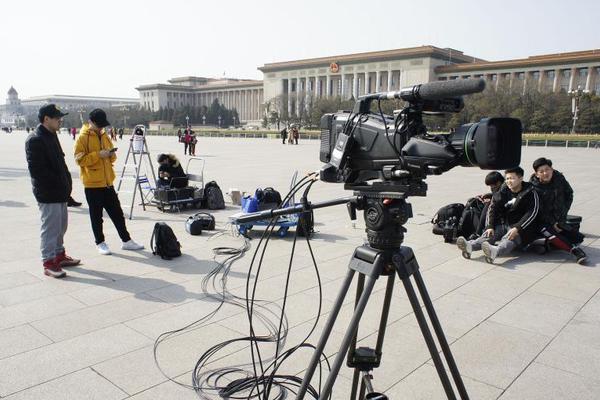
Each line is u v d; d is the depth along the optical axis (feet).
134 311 13.70
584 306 14.62
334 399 9.53
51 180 16.05
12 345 11.56
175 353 11.32
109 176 19.15
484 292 15.74
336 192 37.68
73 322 12.92
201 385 9.99
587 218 28.45
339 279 16.61
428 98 6.01
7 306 13.93
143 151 27.66
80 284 15.85
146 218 26.94
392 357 11.23
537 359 11.32
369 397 7.20
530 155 91.40
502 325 13.19
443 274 17.56
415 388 9.97
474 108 165.37
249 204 22.34
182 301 14.49
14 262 18.17
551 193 19.47
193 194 29.58
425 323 6.70
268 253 19.79
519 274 17.63
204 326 12.80
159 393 9.67
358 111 7.21
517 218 19.89
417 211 30.07
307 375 6.63
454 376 6.99
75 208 29.86
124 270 17.38
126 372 10.43
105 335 12.18
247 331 12.52
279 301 14.60
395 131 6.46
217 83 408.26
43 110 15.87
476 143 5.61
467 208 21.70
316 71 297.94
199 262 18.47
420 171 6.16
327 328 6.64
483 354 11.53
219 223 25.54
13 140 151.43
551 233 19.36
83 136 18.37
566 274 17.69
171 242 18.88
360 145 7.02
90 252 19.66
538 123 169.58
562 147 128.77
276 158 75.87
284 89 323.57
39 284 15.79
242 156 80.74
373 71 270.26
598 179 49.32
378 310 13.97
